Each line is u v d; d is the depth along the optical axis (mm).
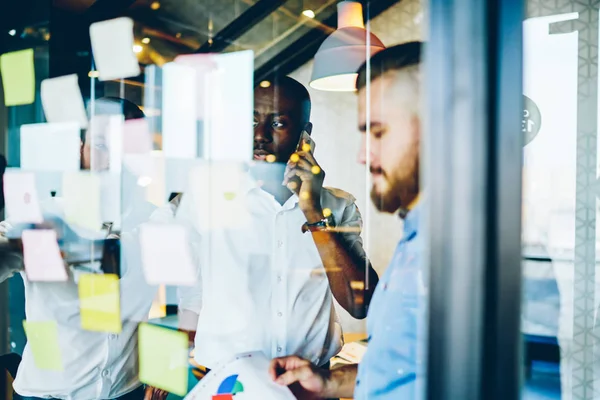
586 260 1860
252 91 1369
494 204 482
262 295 1179
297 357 918
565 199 1858
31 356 1229
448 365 490
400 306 668
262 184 1246
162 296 1245
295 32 2547
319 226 1102
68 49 1626
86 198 1259
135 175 1349
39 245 1214
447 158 488
